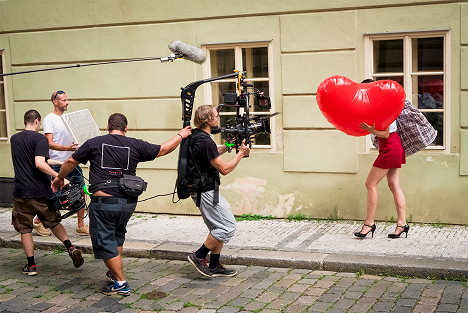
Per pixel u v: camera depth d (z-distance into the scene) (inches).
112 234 169.6
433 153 237.8
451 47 230.7
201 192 176.2
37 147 191.3
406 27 236.1
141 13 279.1
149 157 171.8
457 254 189.9
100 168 167.0
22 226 195.9
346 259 188.2
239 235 231.8
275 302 160.6
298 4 250.8
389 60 243.8
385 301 157.2
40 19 299.4
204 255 182.7
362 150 248.8
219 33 266.8
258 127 179.6
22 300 169.0
